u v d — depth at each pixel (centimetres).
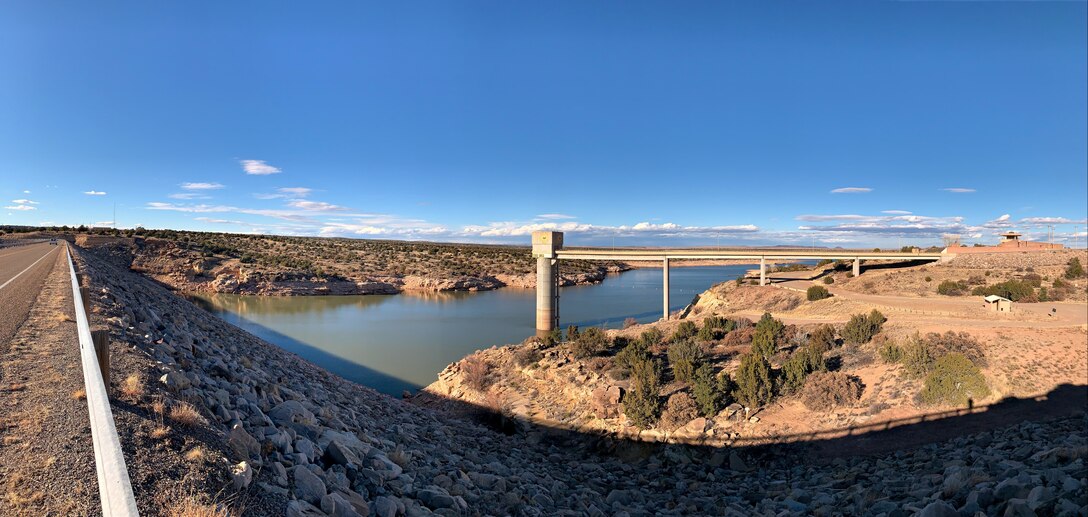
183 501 541
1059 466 1320
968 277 6047
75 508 512
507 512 1125
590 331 3647
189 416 761
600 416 2498
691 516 1449
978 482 1246
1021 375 2466
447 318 7756
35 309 1612
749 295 6225
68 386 862
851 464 1852
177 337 1702
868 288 6184
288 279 10938
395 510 855
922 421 2112
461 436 2241
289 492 702
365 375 4359
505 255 16212
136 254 11012
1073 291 4997
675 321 5178
